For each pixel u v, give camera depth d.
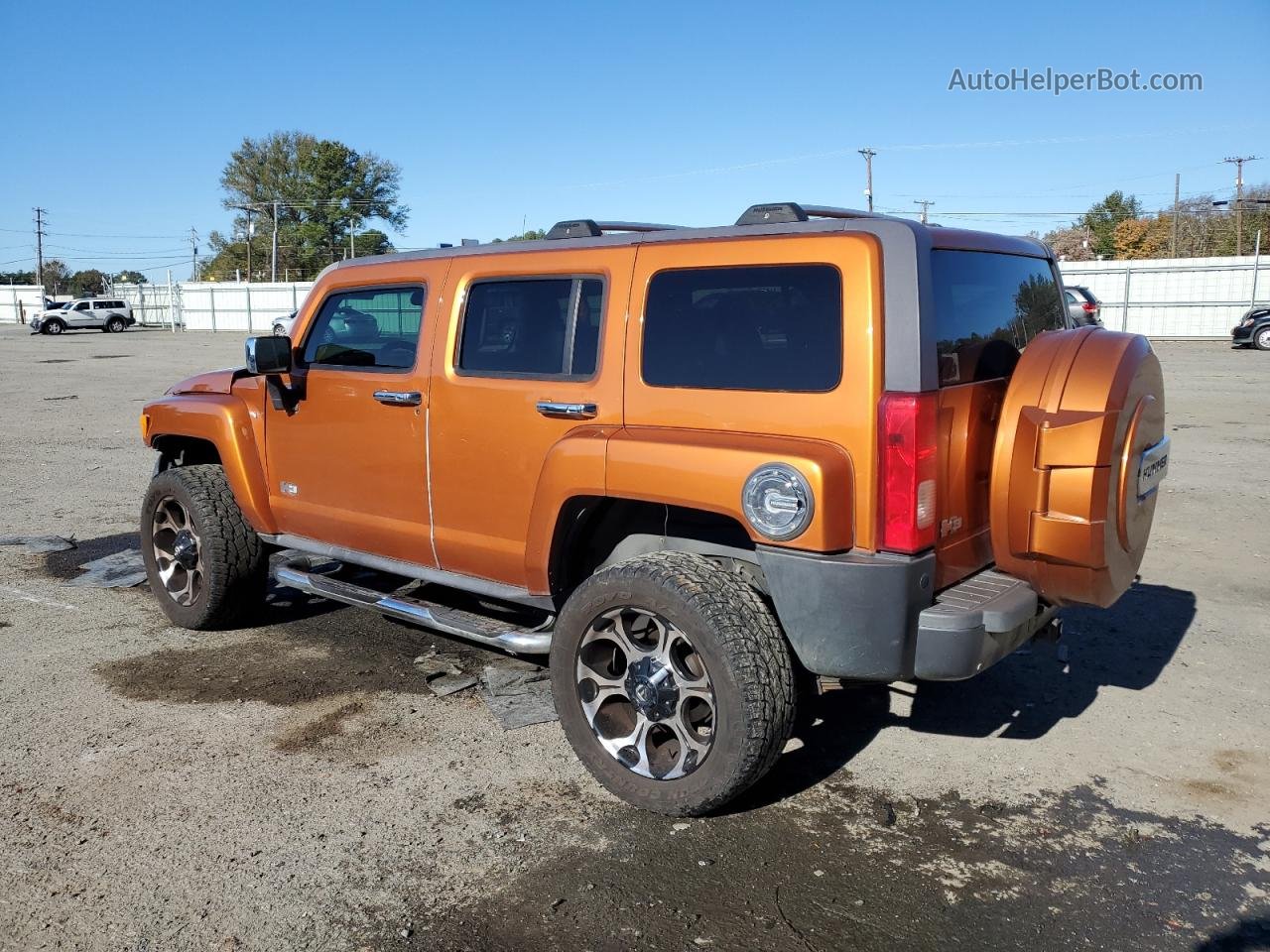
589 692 3.62
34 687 4.66
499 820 3.48
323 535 4.87
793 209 3.41
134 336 44.75
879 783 3.73
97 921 2.93
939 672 3.16
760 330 3.33
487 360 4.08
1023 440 3.20
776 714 3.23
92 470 10.55
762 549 3.24
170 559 5.49
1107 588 3.26
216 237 94.06
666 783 3.42
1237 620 5.47
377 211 83.12
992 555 3.68
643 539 3.87
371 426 4.48
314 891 3.08
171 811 3.54
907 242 3.09
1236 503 8.25
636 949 2.80
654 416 3.55
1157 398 3.39
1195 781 3.72
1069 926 2.88
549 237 4.04
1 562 6.86
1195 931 2.86
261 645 5.24
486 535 4.13
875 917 2.93
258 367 4.57
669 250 3.56
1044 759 3.91
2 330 51.62
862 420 3.11
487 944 2.83
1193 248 69.31
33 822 3.46
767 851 3.28
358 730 4.21
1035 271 4.20
